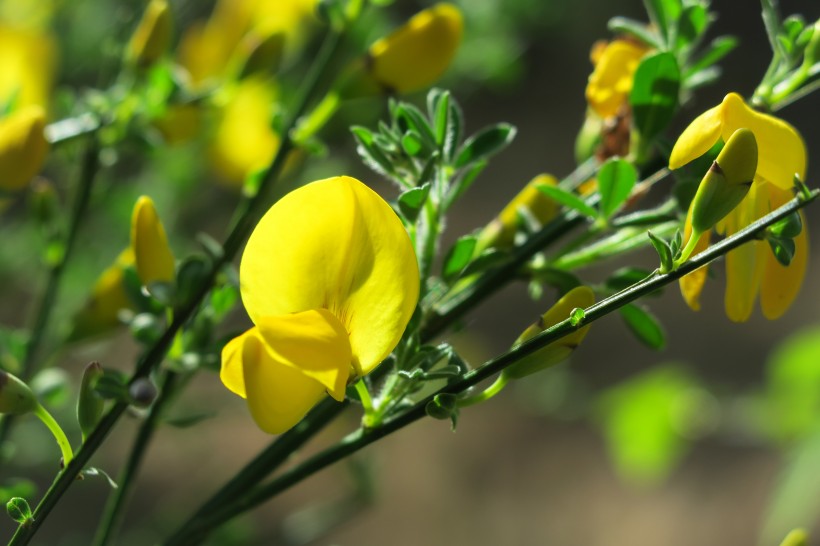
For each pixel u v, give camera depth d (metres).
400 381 0.27
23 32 0.41
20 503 0.27
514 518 1.06
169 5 0.34
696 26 0.30
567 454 1.12
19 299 0.64
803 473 0.41
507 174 1.29
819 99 1.38
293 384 0.26
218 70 0.40
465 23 0.50
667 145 0.30
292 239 0.26
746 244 0.27
